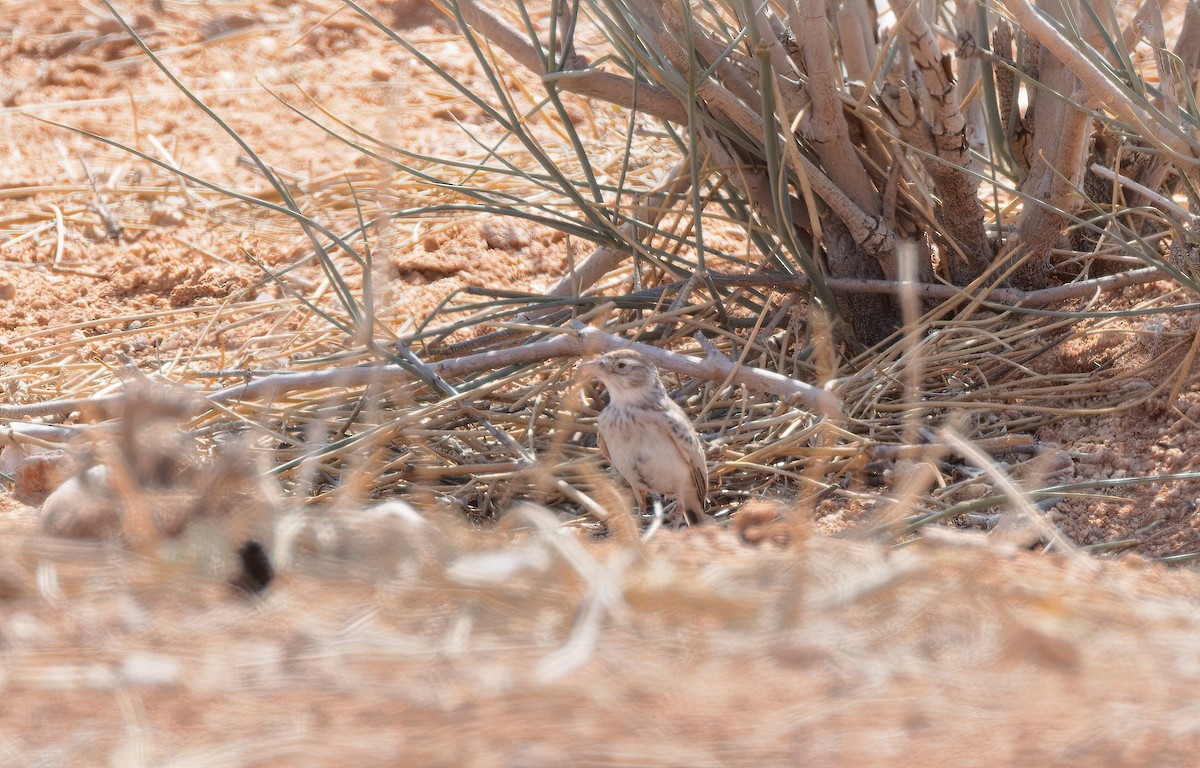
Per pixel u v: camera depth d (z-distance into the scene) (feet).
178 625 10.84
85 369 41.73
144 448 13.98
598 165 58.29
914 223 38.81
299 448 31.48
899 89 35.17
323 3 79.00
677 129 59.36
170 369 40.34
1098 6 36.68
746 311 41.91
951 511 27.45
